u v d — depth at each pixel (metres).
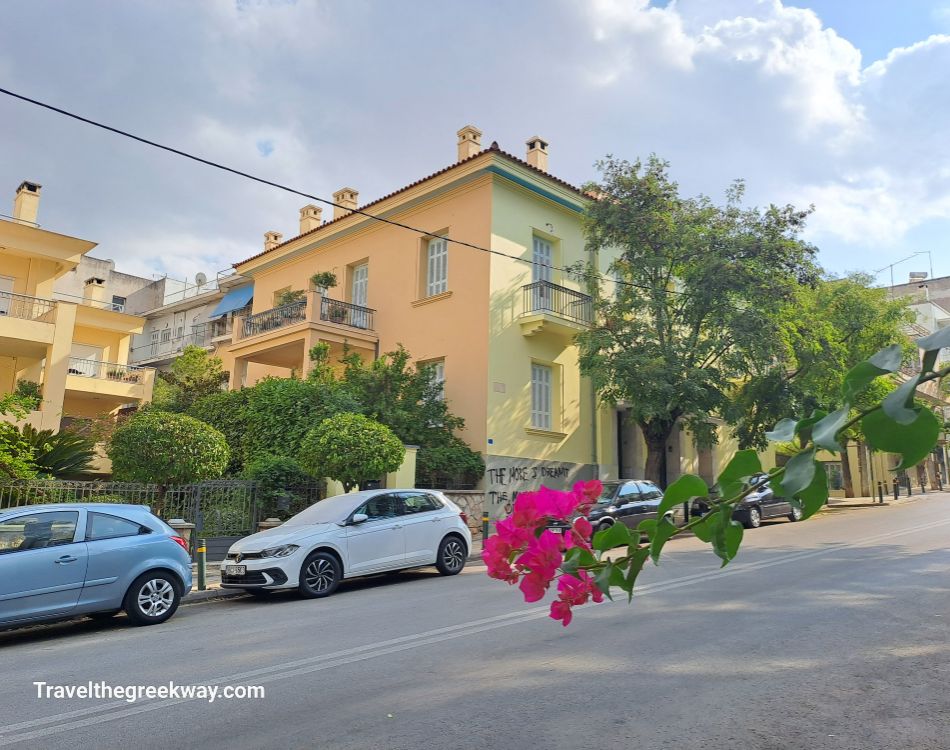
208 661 6.64
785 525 18.95
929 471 44.59
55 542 8.22
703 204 18.66
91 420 22.22
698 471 24.91
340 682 5.76
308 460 14.27
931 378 1.25
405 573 12.74
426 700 5.21
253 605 10.12
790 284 18.27
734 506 1.52
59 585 8.05
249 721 4.91
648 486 17.33
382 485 15.89
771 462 21.31
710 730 4.47
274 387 18.86
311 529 10.72
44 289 24.00
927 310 45.62
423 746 4.34
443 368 19.98
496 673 5.85
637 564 1.63
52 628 8.90
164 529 9.18
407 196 21.23
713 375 18.06
